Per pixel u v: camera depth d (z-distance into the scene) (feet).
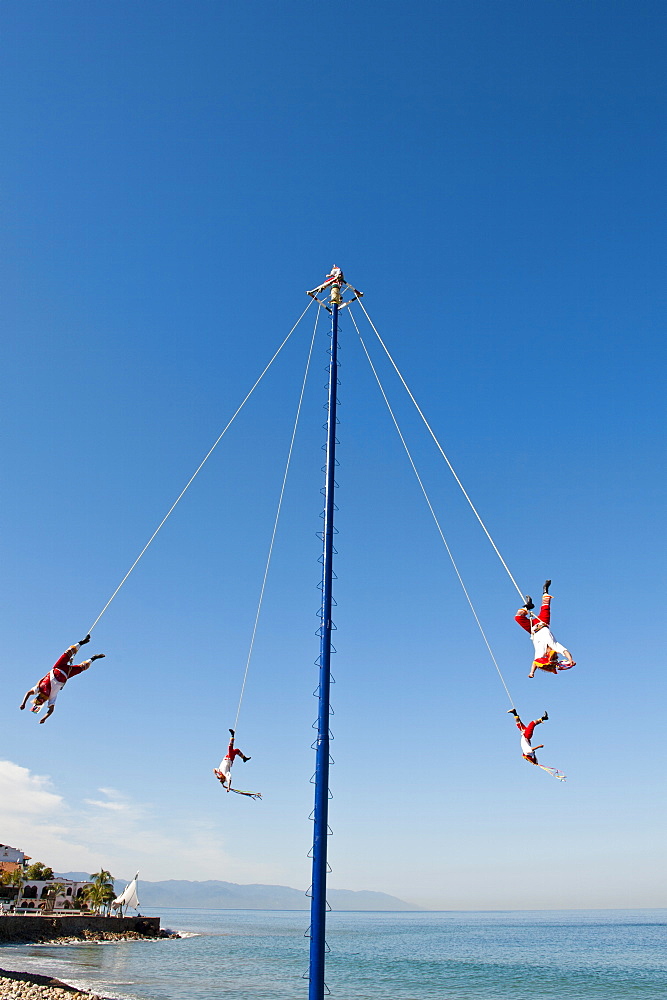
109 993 152.76
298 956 301.43
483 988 194.49
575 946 402.52
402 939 494.18
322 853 50.60
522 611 51.80
